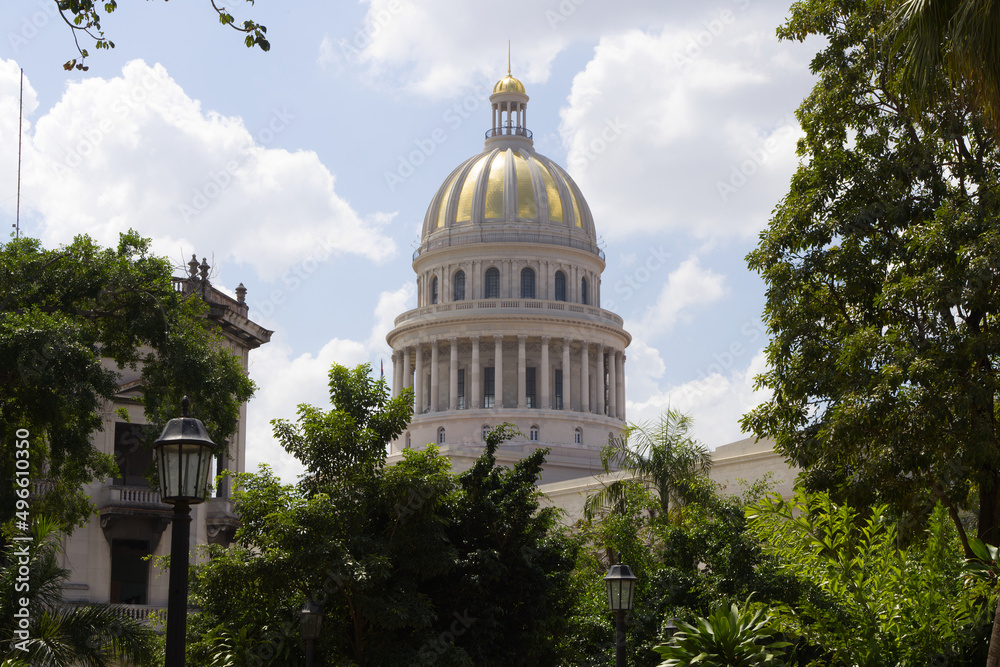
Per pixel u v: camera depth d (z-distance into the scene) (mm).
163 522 58219
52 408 37938
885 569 22375
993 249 29312
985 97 19469
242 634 32188
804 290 34750
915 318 32500
